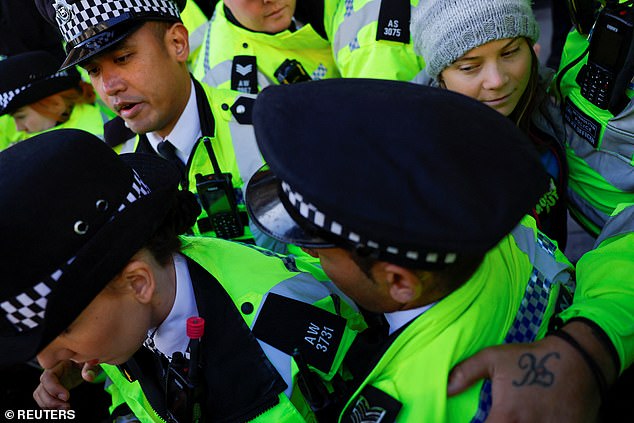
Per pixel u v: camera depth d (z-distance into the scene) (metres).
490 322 1.01
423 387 0.98
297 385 1.17
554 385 0.94
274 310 1.21
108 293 1.06
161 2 1.56
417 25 1.60
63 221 0.99
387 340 1.06
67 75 2.36
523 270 1.12
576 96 1.60
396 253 0.87
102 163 1.05
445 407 0.96
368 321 1.20
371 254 0.89
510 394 0.93
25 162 1.00
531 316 1.08
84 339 1.06
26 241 0.96
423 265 0.88
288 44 2.17
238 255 1.33
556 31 3.06
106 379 1.90
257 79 2.16
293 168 0.85
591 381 0.96
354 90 0.90
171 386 1.20
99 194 1.03
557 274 1.19
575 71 1.62
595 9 1.60
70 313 0.99
